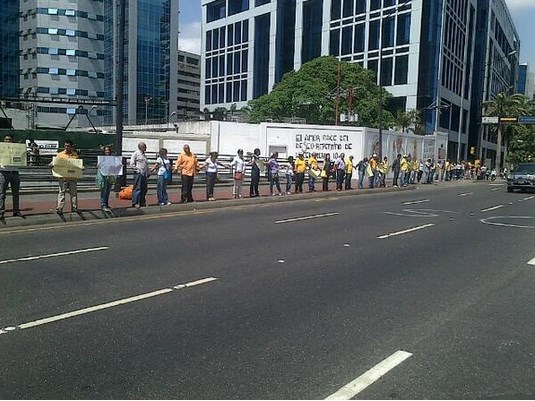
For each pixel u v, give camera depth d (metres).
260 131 35.38
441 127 64.31
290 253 9.32
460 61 69.06
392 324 5.49
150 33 101.56
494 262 8.91
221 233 11.52
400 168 32.38
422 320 5.64
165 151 15.95
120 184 17.92
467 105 76.06
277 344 4.84
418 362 4.48
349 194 25.02
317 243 10.48
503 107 64.12
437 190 31.94
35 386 3.90
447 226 13.66
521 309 6.11
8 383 3.94
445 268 8.35
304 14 71.12
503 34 96.50
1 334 4.99
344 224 13.58
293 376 4.14
